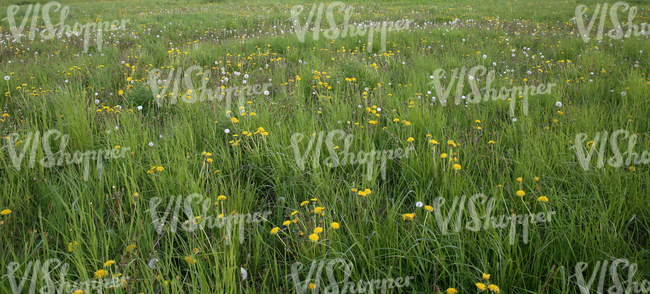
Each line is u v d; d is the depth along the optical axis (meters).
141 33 10.16
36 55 7.18
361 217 2.28
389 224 2.12
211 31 10.77
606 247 1.92
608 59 5.81
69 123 3.32
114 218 2.27
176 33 10.41
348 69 5.50
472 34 8.95
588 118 3.43
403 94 4.46
